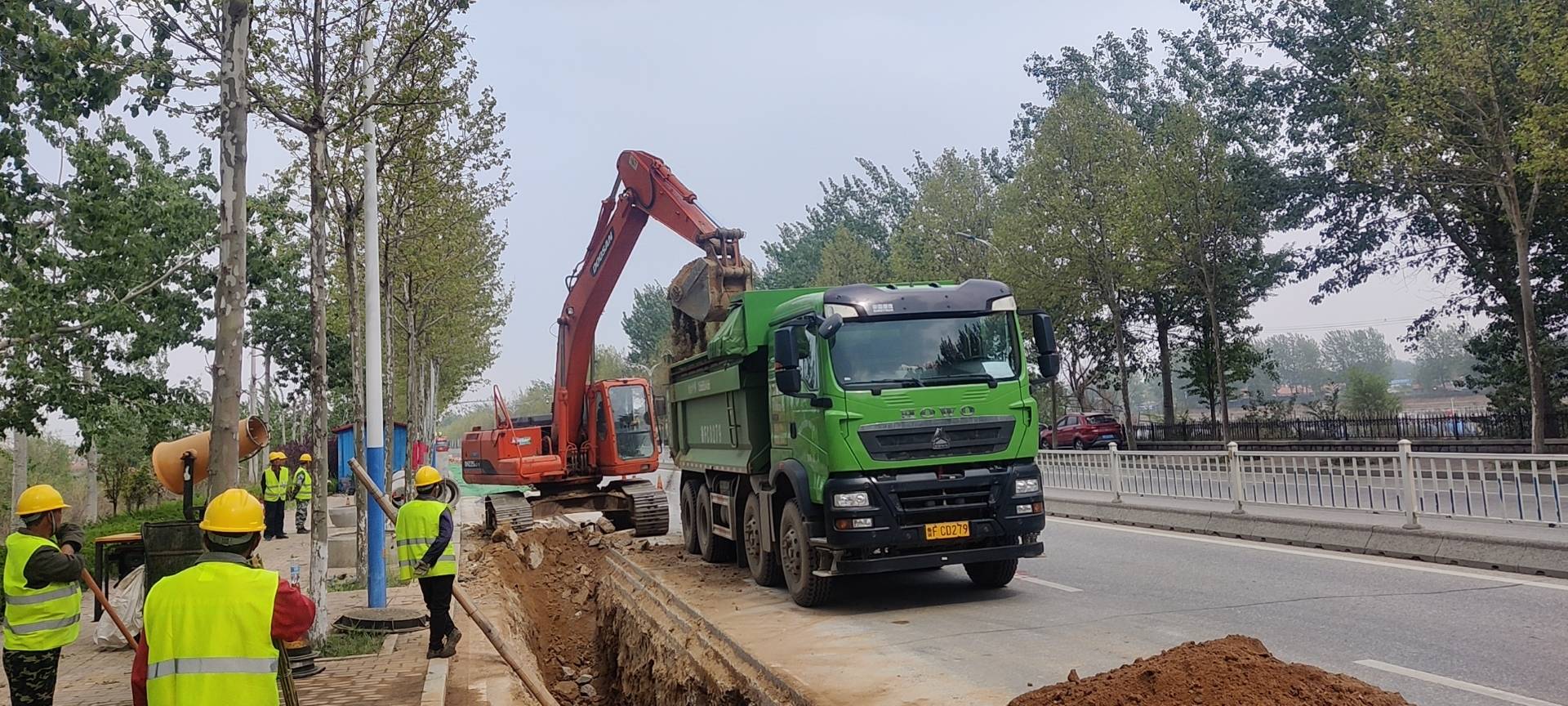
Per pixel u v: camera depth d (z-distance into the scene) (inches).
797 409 418.6
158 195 681.0
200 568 161.6
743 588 480.4
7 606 257.6
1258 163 1309.1
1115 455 687.7
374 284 433.7
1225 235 1307.8
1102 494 708.7
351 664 348.8
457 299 1123.9
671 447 649.0
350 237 522.3
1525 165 784.3
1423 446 1149.7
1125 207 1312.7
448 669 339.6
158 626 158.1
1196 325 1572.3
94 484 1020.5
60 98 475.8
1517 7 842.2
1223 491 581.9
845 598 432.1
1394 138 920.9
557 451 763.4
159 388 682.8
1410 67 908.6
